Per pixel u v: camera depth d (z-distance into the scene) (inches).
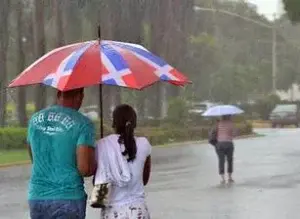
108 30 2967.5
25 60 2940.5
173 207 995.3
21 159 2074.3
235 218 879.7
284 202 1030.4
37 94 2918.3
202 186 1290.6
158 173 1594.5
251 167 1697.8
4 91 2910.9
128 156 409.7
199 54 4517.7
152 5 3157.0
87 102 3676.2
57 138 402.6
